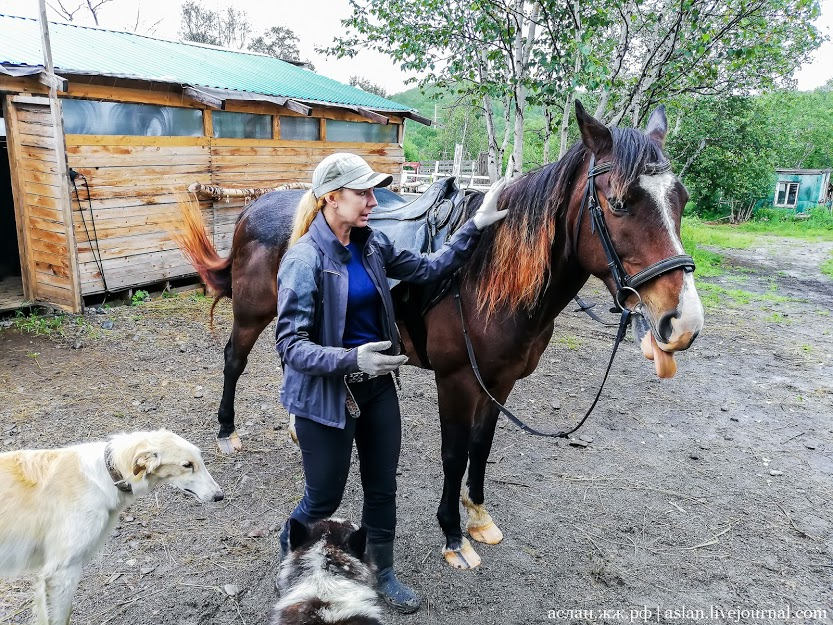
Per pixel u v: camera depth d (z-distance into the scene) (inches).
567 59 256.8
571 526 125.9
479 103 291.3
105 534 89.5
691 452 162.7
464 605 102.0
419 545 117.3
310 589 68.4
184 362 207.6
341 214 76.7
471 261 100.3
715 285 425.7
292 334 73.2
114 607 96.5
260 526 119.7
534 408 187.6
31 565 84.8
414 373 213.9
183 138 279.1
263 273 135.1
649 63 259.9
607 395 202.1
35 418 158.2
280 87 335.3
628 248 84.0
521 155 267.3
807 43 356.2
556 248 95.5
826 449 168.1
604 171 86.4
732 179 1056.8
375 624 67.4
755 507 136.0
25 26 308.8
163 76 268.4
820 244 785.6
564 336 270.7
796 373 235.5
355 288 80.8
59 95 230.1
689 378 224.5
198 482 94.0
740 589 108.4
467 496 120.3
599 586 108.2
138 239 268.4
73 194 239.8
